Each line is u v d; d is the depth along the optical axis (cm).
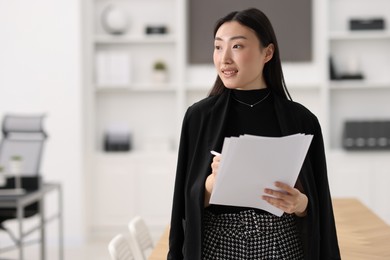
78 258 682
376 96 800
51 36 755
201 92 816
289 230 210
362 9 794
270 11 800
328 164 765
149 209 782
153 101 821
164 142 791
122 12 797
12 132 658
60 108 757
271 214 207
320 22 779
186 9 808
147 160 780
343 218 421
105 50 814
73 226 759
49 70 757
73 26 752
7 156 650
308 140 191
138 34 812
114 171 781
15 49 757
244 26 206
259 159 189
